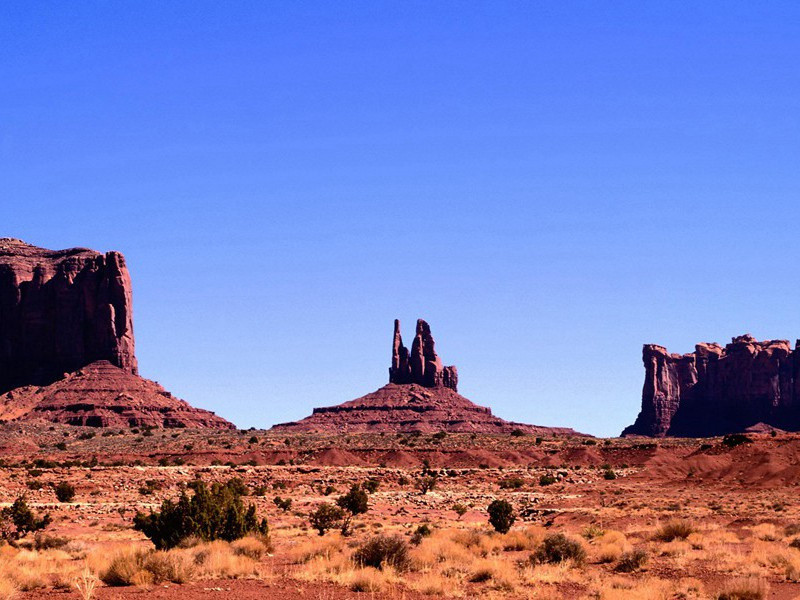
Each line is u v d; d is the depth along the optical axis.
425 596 28.22
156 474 148.88
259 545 39.44
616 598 28.08
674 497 93.00
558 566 36.31
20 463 174.75
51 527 80.00
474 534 51.06
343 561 34.06
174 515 42.25
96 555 35.78
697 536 49.28
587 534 55.12
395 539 35.50
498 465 197.88
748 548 44.91
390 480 158.12
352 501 89.50
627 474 158.50
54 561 37.91
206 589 27.80
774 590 31.34
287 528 75.56
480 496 128.75
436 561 36.91
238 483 122.56
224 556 33.44
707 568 36.88
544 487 142.75
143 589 27.69
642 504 83.56
